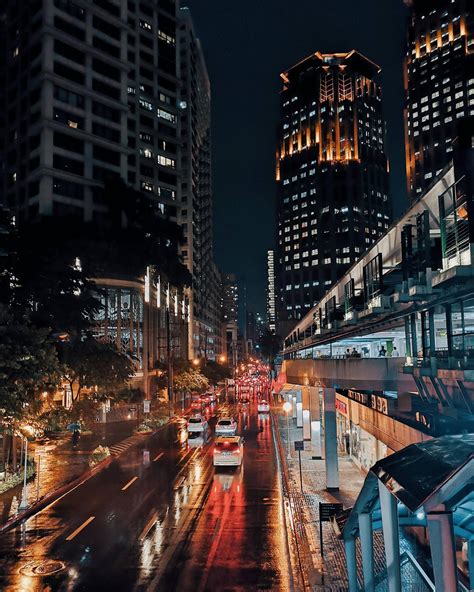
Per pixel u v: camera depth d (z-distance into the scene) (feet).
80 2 236.22
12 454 99.09
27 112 234.17
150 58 323.78
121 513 70.03
